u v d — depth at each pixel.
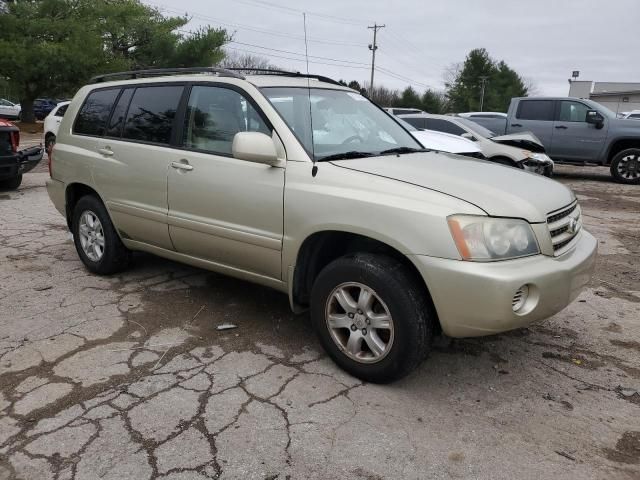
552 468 2.59
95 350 3.64
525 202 3.09
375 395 3.16
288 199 3.41
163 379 3.29
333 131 3.87
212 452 2.65
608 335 4.04
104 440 2.72
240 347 3.72
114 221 4.73
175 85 4.30
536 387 3.30
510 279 2.80
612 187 12.05
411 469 2.56
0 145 9.09
